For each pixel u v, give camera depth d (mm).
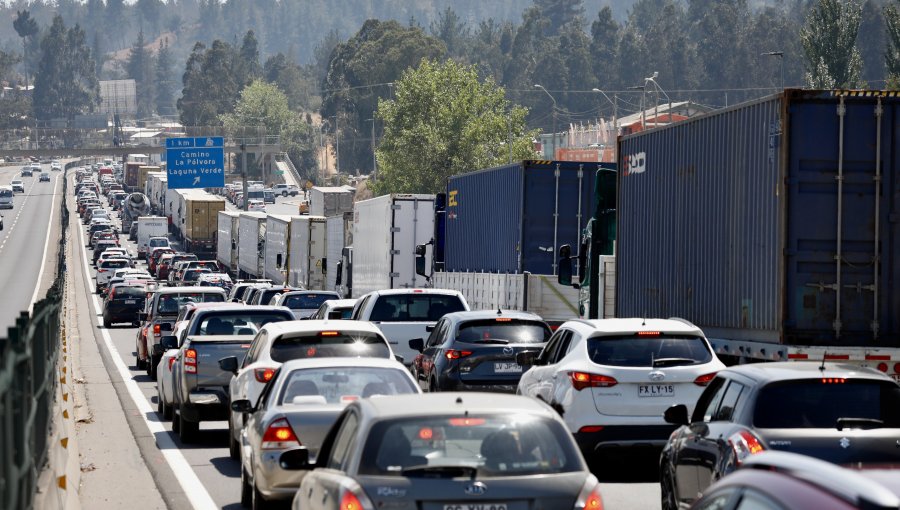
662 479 36469
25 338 27406
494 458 23844
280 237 180375
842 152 51188
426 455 23766
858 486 14297
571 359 45688
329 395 37250
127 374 101188
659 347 45094
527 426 24375
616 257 73938
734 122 56531
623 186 73000
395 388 37500
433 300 74938
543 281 81812
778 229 51625
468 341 58812
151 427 65438
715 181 58812
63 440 41031
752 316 54406
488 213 98125
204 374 57969
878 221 51094
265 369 45281
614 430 44094
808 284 51219
